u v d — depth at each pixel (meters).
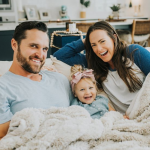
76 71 1.38
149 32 4.48
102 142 0.91
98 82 1.44
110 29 1.33
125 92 1.35
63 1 5.29
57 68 1.51
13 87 1.02
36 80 1.13
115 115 1.11
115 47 1.34
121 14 5.88
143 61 1.31
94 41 1.31
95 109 1.24
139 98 1.14
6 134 0.88
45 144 0.78
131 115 1.13
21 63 1.01
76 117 0.92
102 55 1.33
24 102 1.00
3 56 3.81
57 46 2.98
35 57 1.00
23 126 0.81
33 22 1.00
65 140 0.81
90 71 1.33
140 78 1.33
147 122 0.94
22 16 4.87
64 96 1.18
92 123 0.91
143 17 5.62
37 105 1.03
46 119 0.92
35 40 0.97
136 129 0.93
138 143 0.87
